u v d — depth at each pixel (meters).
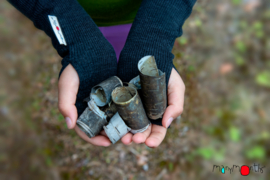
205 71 3.39
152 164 2.92
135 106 1.47
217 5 3.93
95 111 1.57
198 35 3.67
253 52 3.52
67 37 1.71
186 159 2.94
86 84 1.67
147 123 1.63
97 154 2.98
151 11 1.86
